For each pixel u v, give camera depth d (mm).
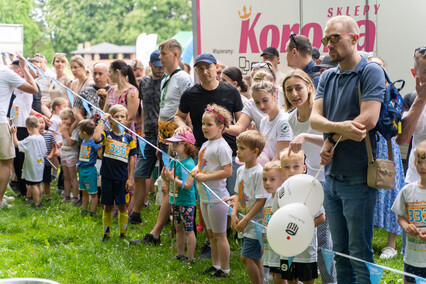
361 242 4105
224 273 5652
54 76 11531
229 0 8367
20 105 9211
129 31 48688
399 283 5297
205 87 6277
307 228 3842
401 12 7664
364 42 7895
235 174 6109
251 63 8359
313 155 4938
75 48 49281
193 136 6070
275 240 3852
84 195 8141
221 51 8422
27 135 9328
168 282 5566
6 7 48500
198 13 8453
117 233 7090
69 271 5781
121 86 7969
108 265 5953
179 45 7070
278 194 4133
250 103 6066
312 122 4211
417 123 5016
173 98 7004
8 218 7773
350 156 4086
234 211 5082
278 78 7559
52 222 7645
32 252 6453
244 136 4945
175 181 5867
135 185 7512
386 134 4070
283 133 5379
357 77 4102
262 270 5070
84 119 8656
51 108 10984
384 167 3992
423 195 4559
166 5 48500
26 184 8883
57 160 10484
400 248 6414
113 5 49031
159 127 7172
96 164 8000
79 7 49281
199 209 6664
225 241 5629
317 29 8094
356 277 4328
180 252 6156
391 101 4172
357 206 4086
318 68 5844
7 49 14250
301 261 4461
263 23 8273
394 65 7738
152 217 7918
